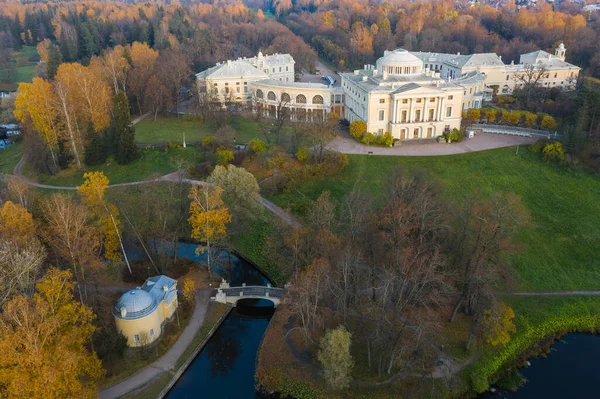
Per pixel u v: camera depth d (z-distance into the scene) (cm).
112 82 18438
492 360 8188
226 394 7819
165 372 7856
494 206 8694
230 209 10569
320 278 7738
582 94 15300
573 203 12575
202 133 17025
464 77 19700
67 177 14188
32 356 5697
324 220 9419
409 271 7656
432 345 8225
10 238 7869
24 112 14525
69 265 8625
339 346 6981
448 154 14850
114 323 8331
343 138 16512
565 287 10044
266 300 9906
